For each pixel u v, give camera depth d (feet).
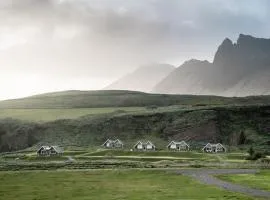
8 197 237.25
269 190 255.29
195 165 465.88
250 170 409.69
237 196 226.99
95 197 232.94
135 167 467.11
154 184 294.66
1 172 389.19
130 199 223.71
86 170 402.72
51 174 366.63
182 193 243.81
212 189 260.21
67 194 247.09
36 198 232.32
